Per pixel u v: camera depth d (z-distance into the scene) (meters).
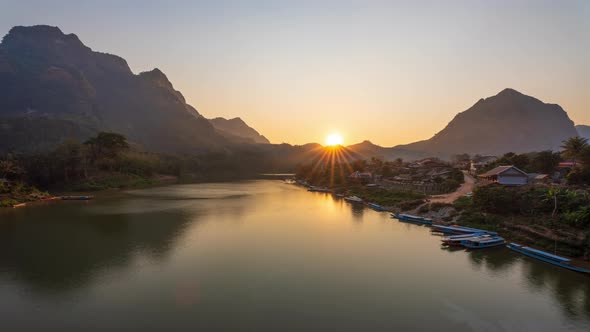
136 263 42.44
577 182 71.19
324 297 32.88
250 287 35.03
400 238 55.19
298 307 30.77
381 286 35.62
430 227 63.75
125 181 151.50
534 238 49.41
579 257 42.59
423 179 119.12
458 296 33.38
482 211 63.28
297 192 134.00
